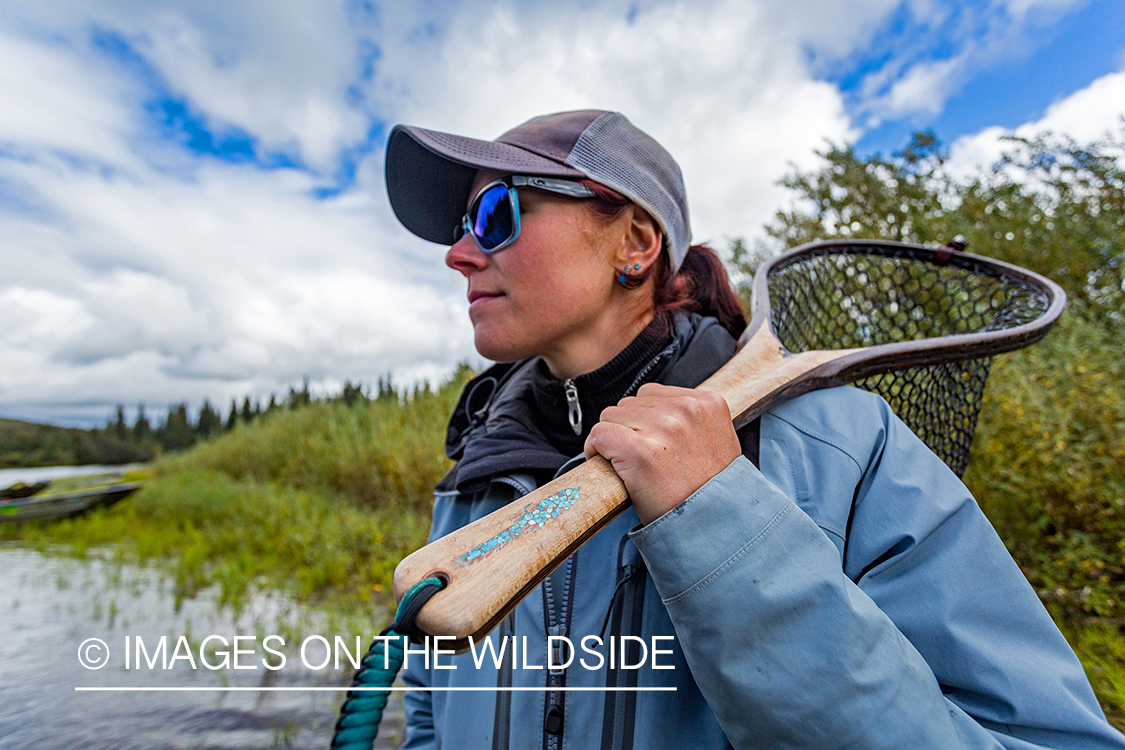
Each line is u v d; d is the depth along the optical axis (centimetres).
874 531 75
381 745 228
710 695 61
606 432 67
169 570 585
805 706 57
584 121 100
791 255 134
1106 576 240
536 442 100
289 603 433
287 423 1112
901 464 79
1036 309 122
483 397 137
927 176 523
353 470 724
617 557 84
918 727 57
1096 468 264
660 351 102
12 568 639
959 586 69
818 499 78
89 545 825
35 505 1066
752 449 83
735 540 60
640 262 103
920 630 68
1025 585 71
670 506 62
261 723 262
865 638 58
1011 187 470
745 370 91
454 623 54
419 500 613
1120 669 198
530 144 98
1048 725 61
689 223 117
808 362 91
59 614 434
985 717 64
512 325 100
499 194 97
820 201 550
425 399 837
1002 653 65
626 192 97
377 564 482
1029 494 270
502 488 99
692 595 60
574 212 97
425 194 116
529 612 88
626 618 79
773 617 58
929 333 152
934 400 115
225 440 1423
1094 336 309
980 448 292
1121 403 262
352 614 394
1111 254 379
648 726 74
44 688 299
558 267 97
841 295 153
